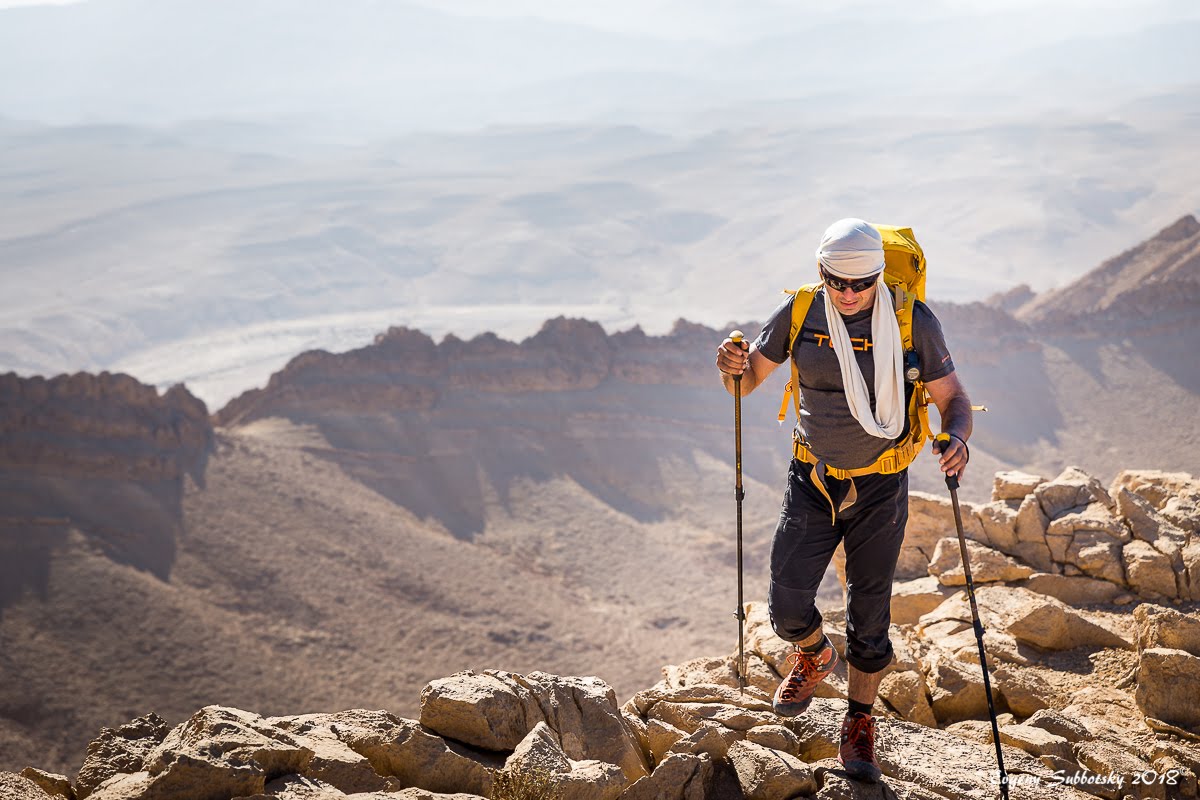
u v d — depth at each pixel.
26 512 80.94
